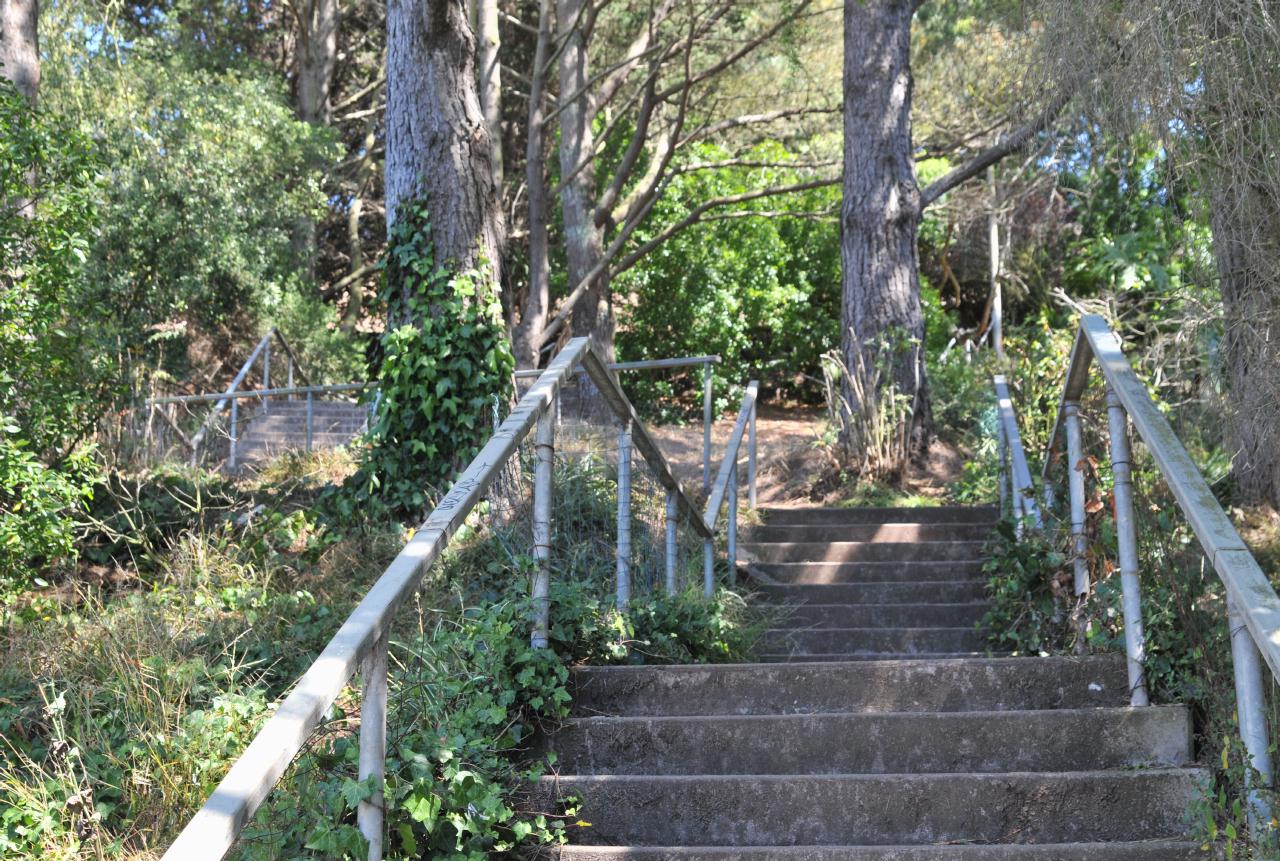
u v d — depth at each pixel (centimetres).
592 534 611
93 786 362
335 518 760
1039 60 575
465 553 605
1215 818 329
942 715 385
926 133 1645
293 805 297
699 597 564
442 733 337
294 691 226
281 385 1931
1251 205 512
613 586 558
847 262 1186
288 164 1911
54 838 333
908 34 1212
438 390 771
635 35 1611
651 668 423
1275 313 524
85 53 1664
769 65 1602
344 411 1539
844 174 1205
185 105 1767
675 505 564
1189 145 521
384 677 265
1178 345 755
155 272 1734
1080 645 452
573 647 438
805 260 1948
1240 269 536
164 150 1748
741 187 1862
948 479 1126
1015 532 672
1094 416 623
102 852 328
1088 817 350
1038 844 338
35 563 667
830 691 419
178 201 1750
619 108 1712
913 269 1182
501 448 347
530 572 410
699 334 1856
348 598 615
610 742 389
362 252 2638
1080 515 468
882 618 737
